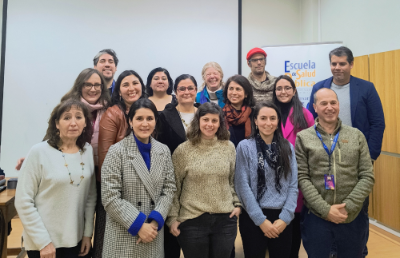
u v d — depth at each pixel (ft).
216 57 13.30
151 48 12.84
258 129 6.22
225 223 5.52
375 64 10.53
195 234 5.42
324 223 5.81
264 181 5.82
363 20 11.10
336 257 6.39
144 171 4.97
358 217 5.98
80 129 5.17
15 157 11.98
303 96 11.63
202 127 5.58
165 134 6.67
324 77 11.52
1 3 11.75
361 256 5.91
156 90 8.03
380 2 10.30
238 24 13.38
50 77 12.12
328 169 5.82
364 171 5.83
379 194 10.64
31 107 12.03
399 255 8.32
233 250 7.57
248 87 7.25
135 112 5.08
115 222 4.85
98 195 6.01
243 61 13.67
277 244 5.75
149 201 5.01
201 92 10.00
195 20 13.10
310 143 6.07
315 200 5.72
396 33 9.72
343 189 5.76
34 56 12.01
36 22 11.98
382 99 10.34
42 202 4.85
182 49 13.05
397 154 9.95
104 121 6.01
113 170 4.89
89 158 5.47
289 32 14.11
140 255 4.81
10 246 8.80
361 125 7.95
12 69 11.89
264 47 11.96
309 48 11.60
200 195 5.49
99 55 10.41
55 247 4.79
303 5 14.06
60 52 12.17
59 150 5.12
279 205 5.70
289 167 5.85
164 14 12.89
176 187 5.69
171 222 5.55
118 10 12.56
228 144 5.93
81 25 12.30
